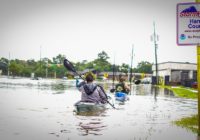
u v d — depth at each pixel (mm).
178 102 13094
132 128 6258
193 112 9422
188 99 15055
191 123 6980
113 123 6816
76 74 11320
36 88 20250
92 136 5422
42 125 6355
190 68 47812
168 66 47375
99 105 9781
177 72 47438
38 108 9219
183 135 5625
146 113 8820
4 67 80375
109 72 77500
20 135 5383
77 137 5316
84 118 7418
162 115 8461
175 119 7664
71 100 11898
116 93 12891
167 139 5305
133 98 14688
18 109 8891
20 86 22344
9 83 27391
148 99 14281
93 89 9711
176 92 21203
